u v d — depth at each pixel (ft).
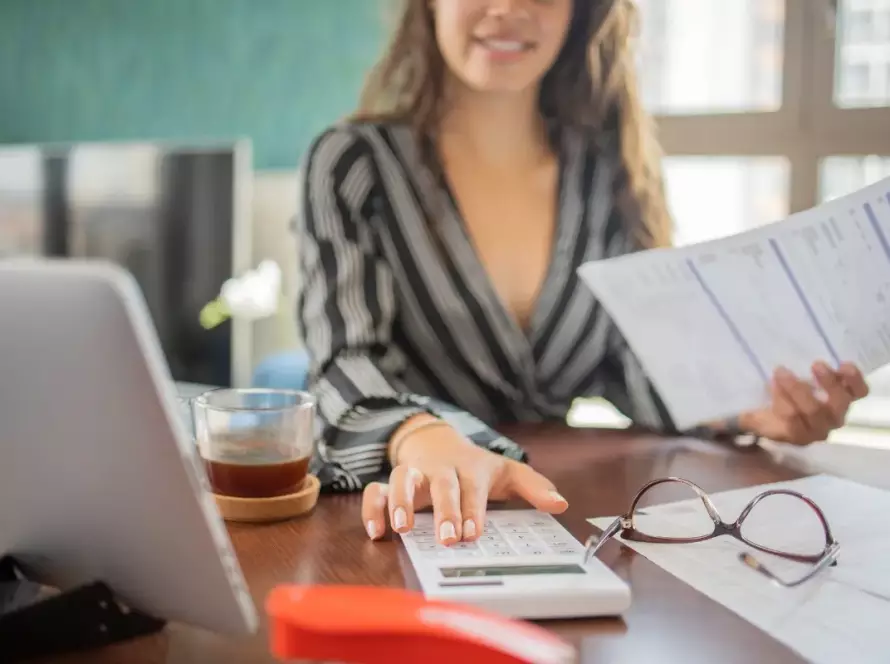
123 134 11.18
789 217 2.85
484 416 3.97
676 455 3.06
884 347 2.93
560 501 2.23
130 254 9.86
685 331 2.91
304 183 3.86
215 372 9.31
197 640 1.59
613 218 4.25
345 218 3.73
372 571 1.92
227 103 10.51
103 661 1.50
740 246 2.84
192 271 9.41
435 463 2.37
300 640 1.36
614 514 2.34
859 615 1.70
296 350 9.41
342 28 9.82
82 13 11.24
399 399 2.84
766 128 8.66
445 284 3.93
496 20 3.77
